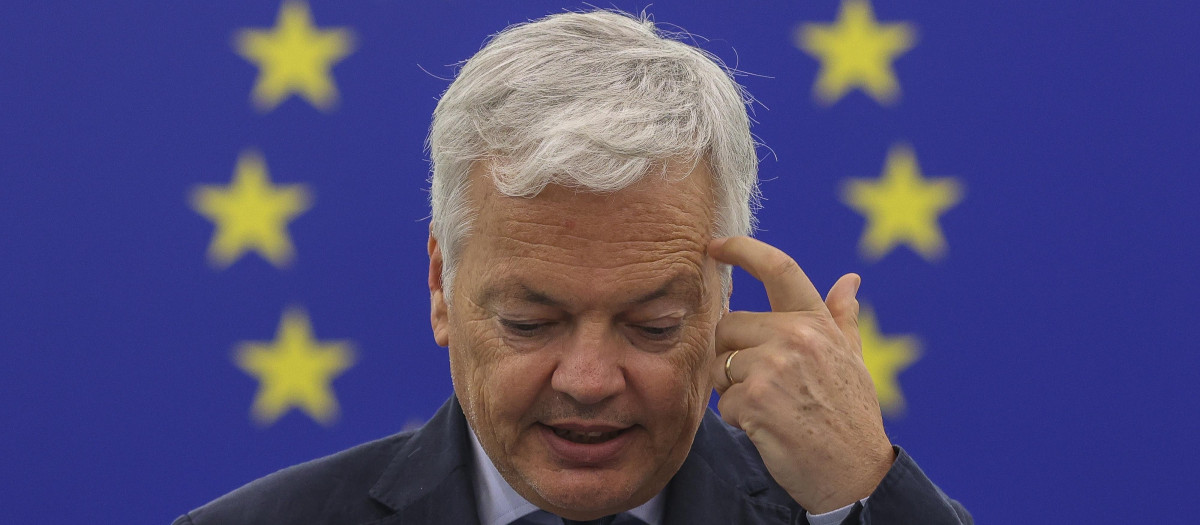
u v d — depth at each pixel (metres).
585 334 6.11
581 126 5.89
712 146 6.40
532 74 6.20
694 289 6.32
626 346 6.27
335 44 12.30
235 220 12.21
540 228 6.01
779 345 6.61
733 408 6.70
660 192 6.11
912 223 12.50
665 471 6.80
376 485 7.57
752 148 6.95
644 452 6.49
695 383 6.57
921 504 6.46
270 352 12.23
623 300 6.05
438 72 12.34
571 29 6.47
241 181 12.20
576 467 6.43
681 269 6.18
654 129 6.02
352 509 7.52
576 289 6.00
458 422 7.57
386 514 7.46
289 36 12.27
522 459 6.50
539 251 6.00
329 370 12.27
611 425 6.30
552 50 6.30
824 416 6.55
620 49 6.40
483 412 6.50
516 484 6.68
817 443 6.54
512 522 7.28
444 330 7.07
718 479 7.59
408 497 7.44
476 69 6.43
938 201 12.49
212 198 12.20
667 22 12.20
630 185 6.00
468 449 7.54
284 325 12.24
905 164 12.48
